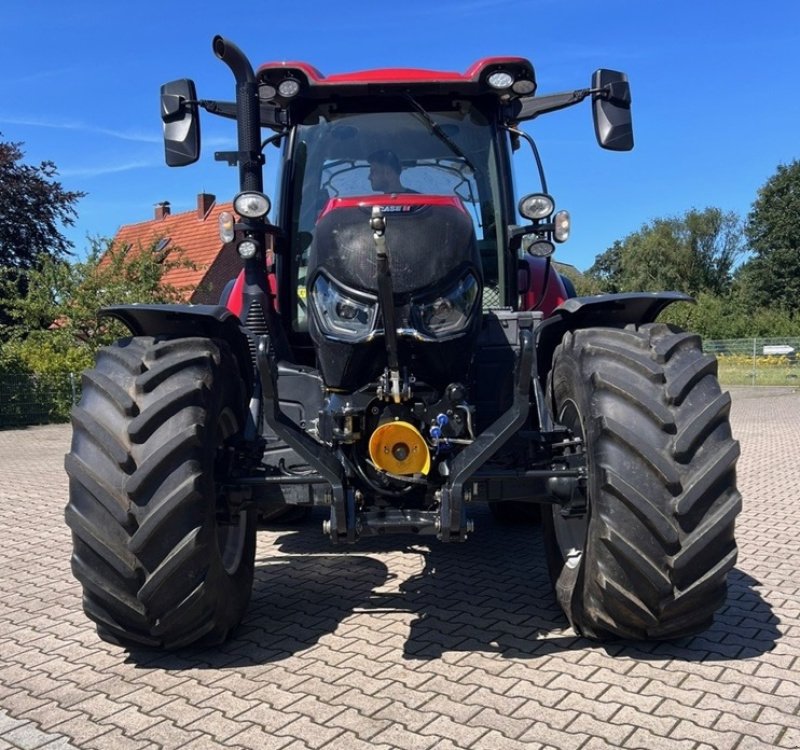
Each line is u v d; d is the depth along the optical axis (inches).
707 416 124.5
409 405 137.0
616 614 129.1
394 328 127.1
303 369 157.8
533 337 135.2
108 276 796.0
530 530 228.1
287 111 188.5
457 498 127.9
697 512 123.0
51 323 806.5
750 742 106.3
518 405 131.6
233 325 144.3
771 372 1000.9
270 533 228.4
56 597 177.3
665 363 130.3
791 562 193.0
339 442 136.9
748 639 142.0
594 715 114.2
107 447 125.1
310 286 142.5
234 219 176.1
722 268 2428.6
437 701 119.5
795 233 1939.0
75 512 126.2
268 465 147.3
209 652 140.7
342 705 119.0
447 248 136.8
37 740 111.5
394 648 140.3
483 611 158.9
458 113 187.8
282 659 136.8
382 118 186.9
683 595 124.5
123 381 130.6
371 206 141.1
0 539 233.5
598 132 176.1
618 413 126.3
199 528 125.5
